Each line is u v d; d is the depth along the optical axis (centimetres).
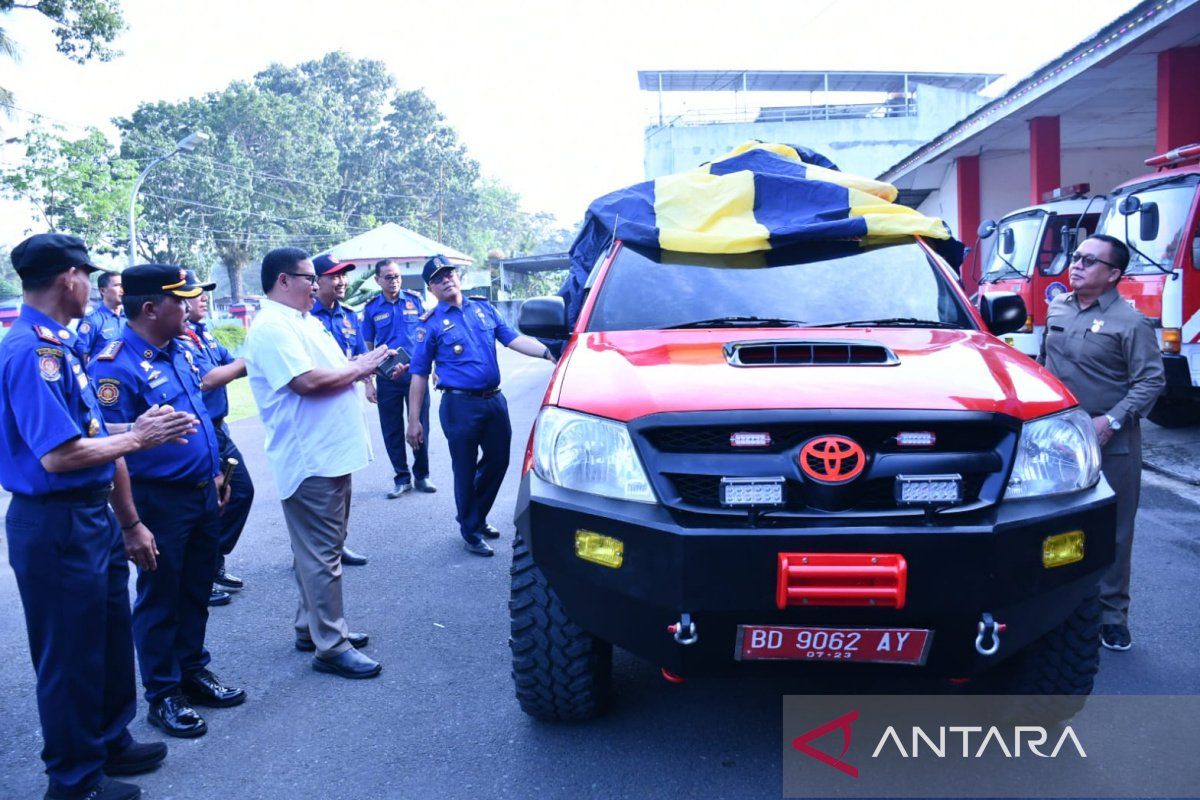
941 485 268
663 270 420
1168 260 878
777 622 272
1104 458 399
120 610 322
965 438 282
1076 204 1237
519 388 1521
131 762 326
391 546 610
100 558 305
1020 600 273
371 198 8162
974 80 3806
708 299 401
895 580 261
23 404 285
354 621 473
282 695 389
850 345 331
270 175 6500
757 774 309
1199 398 860
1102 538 286
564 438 299
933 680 319
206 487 372
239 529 527
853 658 280
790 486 275
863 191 461
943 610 266
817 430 278
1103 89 1307
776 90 3791
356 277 2720
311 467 399
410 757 330
